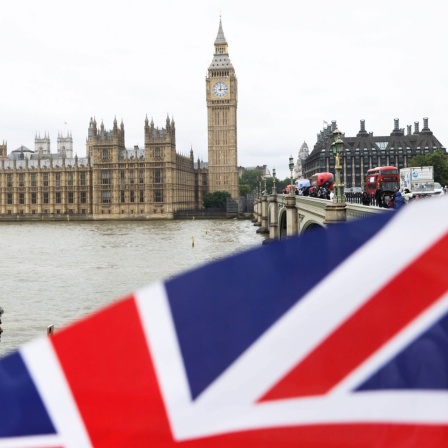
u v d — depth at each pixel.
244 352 3.51
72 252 97.25
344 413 3.44
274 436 3.48
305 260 3.52
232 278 3.54
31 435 3.50
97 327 3.55
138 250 99.50
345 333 3.46
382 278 3.46
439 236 3.44
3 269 76.00
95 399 3.52
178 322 3.52
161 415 3.50
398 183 67.75
